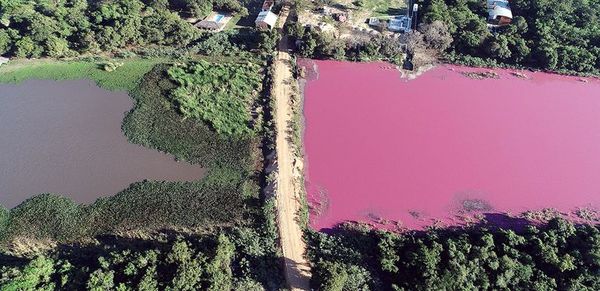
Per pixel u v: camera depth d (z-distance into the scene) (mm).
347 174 63562
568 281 49312
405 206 60156
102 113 70625
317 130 69438
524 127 71750
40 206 57344
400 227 57438
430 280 47656
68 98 72812
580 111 74875
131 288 45406
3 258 51562
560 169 65812
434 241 53062
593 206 61156
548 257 50906
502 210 60219
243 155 64875
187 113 69625
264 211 56906
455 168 65188
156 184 60438
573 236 54062
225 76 75500
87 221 55938
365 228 56625
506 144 68938
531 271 50250
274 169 62156
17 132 67062
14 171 61719
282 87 75062
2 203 57906
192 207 57844
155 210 57312
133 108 71375
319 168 64125
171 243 52312
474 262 50312
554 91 78250
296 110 71688
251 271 49969
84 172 61875
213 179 61719
